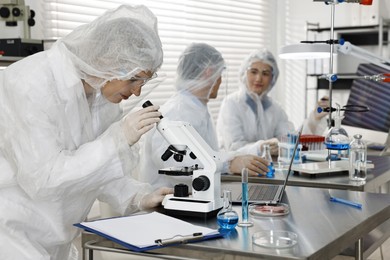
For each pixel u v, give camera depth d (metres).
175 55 4.96
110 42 1.66
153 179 2.58
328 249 1.33
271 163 2.65
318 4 5.93
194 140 1.69
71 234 1.83
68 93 1.67
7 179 1.68
